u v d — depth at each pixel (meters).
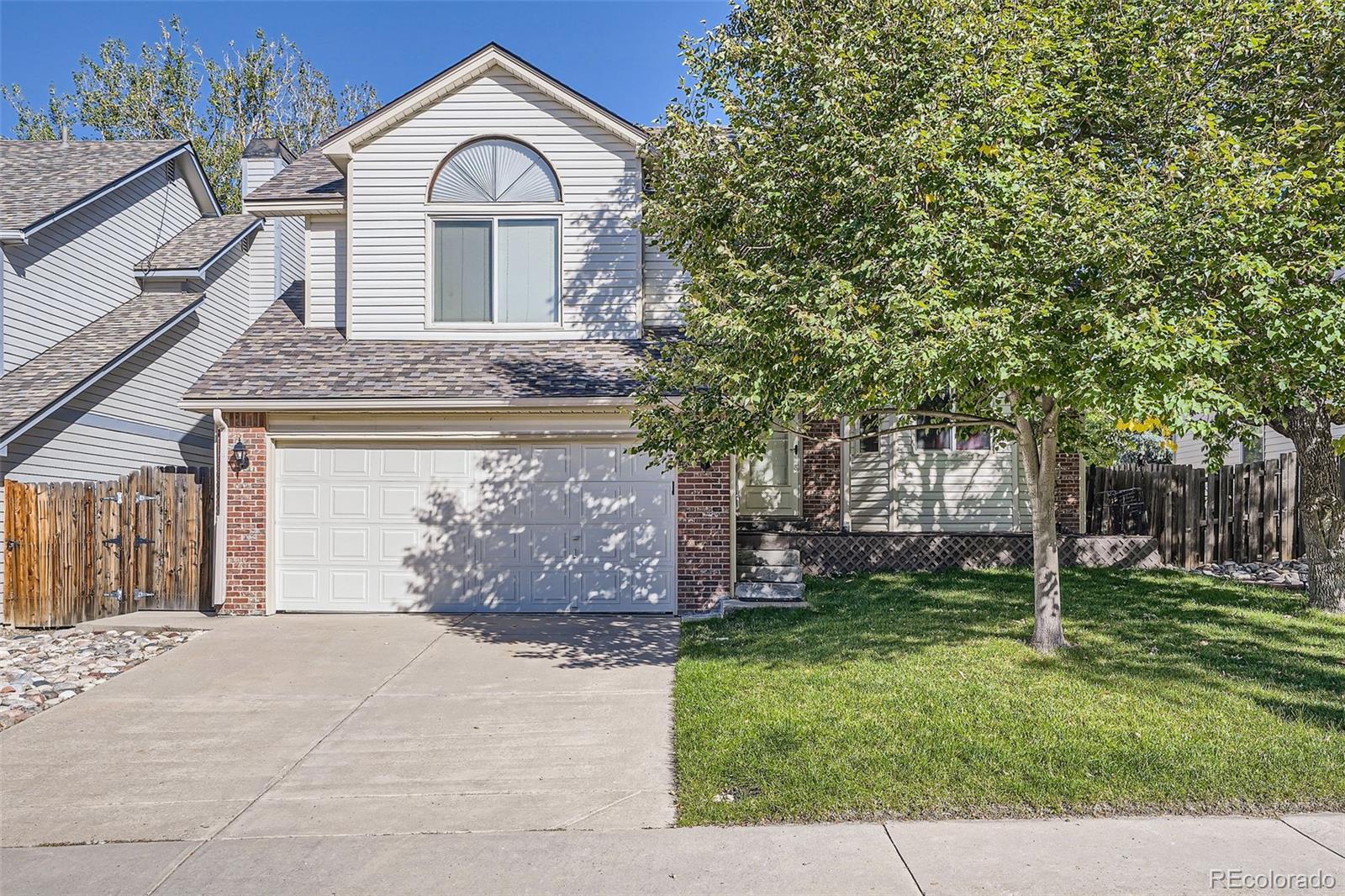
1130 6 7.22
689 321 7.33
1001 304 5.85
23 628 10.16
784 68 7.41
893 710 6.20
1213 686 6.67
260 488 10.89
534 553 10.99
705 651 8.56
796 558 11.31
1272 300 5.38
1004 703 6.30
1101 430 10.73
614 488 11.00
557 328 11.87
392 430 10.92
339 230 12.56
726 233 7.74
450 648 8.97
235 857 4.39
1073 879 3.97
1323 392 6.38
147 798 5.19
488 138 11.88
